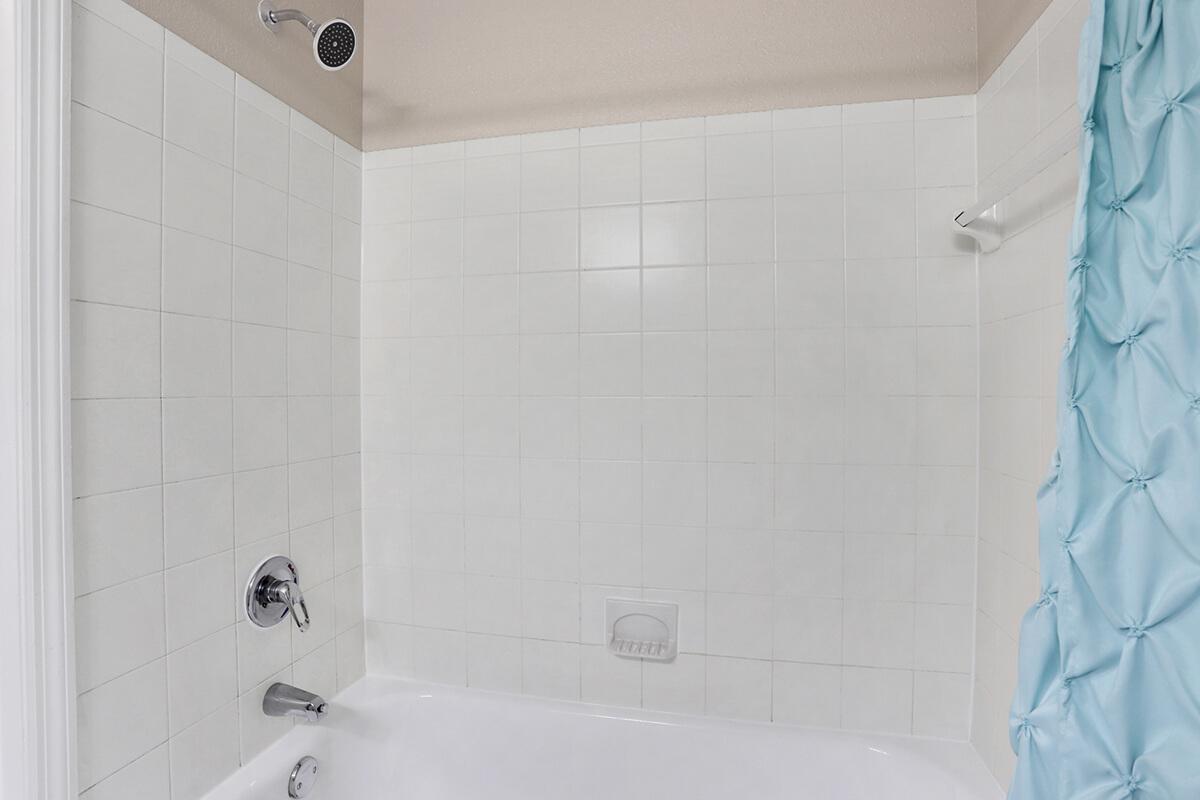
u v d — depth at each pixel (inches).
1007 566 46.0
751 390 55.6
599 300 58.5
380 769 58.9
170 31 41.8
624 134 57.9
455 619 62.4
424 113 62.5
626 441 58.1
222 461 46.3
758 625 56.0
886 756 51.6
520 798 58.3
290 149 53.7
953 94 51.9
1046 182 40.0
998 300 47.7
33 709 32.4
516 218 60.3
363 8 63.5
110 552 37.4
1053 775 28.8
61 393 33.9
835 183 53.9
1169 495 23.4
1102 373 27.3
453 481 62.1
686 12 56.7
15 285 31.9
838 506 54.3
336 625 59.7
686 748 55.6
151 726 40.2
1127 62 26.1
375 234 63.5
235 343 47.6
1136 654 24.6
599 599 59.1
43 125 32.9
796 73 54.6
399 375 63.2
